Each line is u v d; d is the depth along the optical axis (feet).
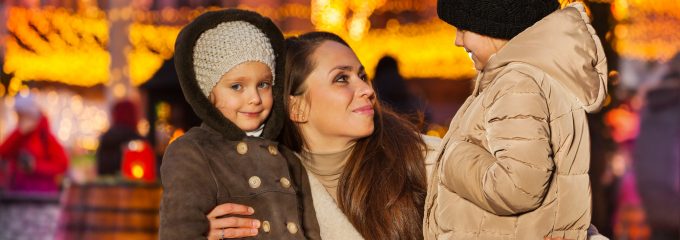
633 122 26.61
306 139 11.34
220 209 9.73
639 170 23.11
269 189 10.02
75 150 39.22
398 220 10.82
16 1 45.24
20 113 32.17
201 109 9.95
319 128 11.18
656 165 22.72
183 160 9.78
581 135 9.78
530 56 9.68
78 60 47.21
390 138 11.28
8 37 45.06
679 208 22.56
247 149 10.10
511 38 10.09
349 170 11.09
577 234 9.89
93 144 40.88
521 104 9.36
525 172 9.08
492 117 9.45
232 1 47.39
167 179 9.73
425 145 11.45
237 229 9.77
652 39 31.32
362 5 46.65
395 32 47.26
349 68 11.14
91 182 20.08
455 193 9.86
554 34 9.73
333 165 11.27
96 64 47.34
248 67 10.00
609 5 24.76
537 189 9.16
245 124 10.09
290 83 11.16
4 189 32.01
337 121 11.02
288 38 11.51
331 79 11.05
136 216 19.88
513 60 9.75
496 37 10.13
